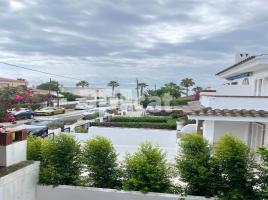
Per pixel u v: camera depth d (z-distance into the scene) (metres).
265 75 12.78
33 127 18.94
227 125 11.45
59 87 64.25
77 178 7.27
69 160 7.20
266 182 6.40
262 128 11.03
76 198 6.89
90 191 6.84
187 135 7.30
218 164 6.74
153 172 6.86
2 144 6.32
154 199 6.60
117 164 7.38
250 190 6.61
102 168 7.23
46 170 7.12
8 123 6.98
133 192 6.71
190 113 10.12
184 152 7.07
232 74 18.42
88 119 30.56
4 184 5.78
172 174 7.06
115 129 17.20
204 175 6.66
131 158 7.41
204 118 10.03
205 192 6.74
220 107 10.90
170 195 6.58
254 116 9.78
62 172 7.11
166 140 16.78
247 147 6.75
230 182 6.70
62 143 7.26
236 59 20.66
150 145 7.84
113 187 7.20
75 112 47.06
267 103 10.71
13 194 6.09
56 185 7.01
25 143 7.02
